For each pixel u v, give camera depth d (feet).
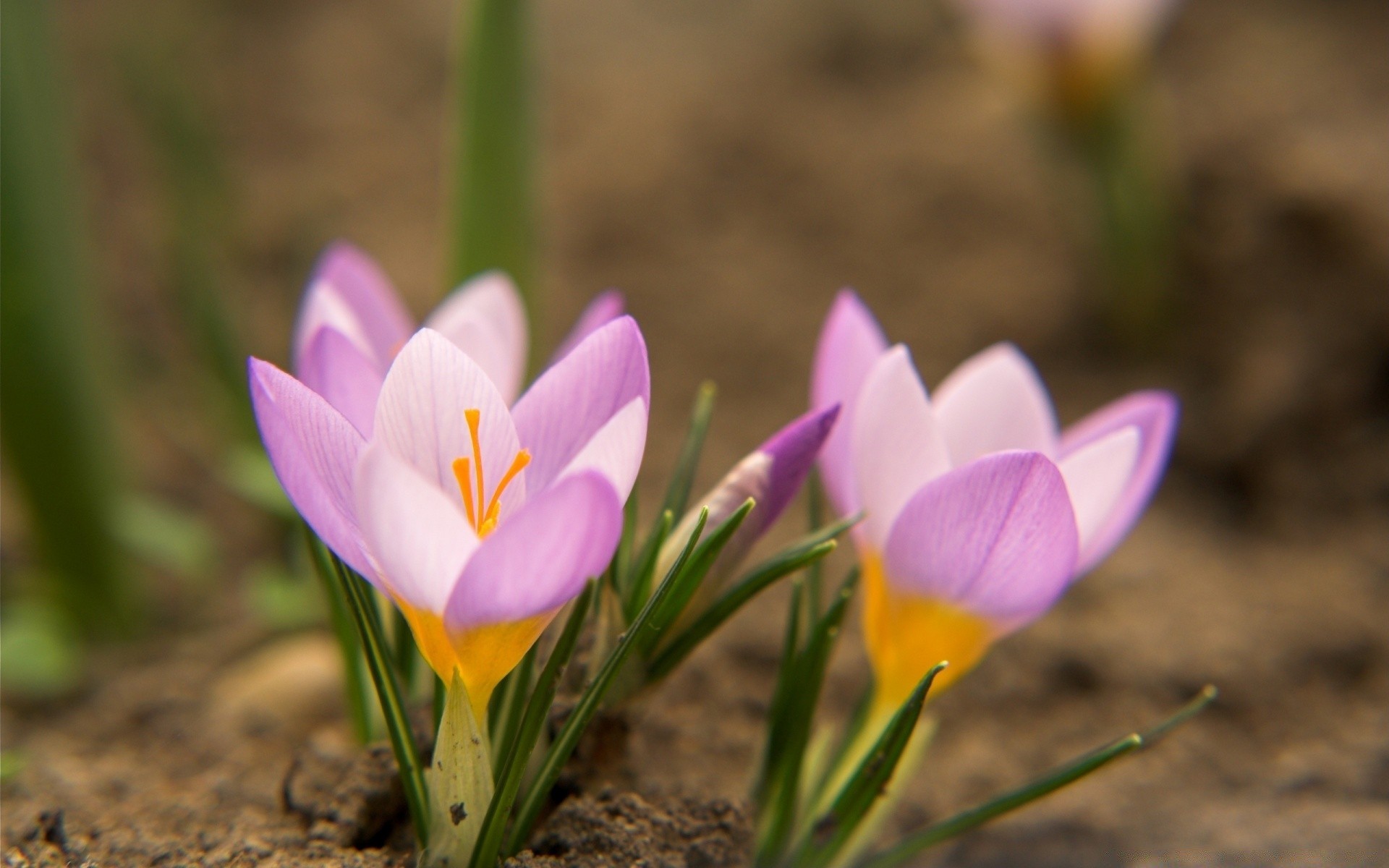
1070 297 4.36
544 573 2.43
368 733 2.64
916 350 4.24
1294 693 2.90
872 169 5.00
